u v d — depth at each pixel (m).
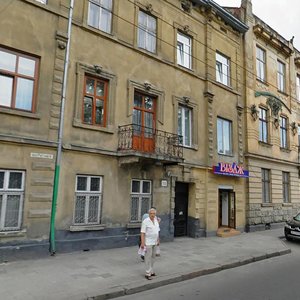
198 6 16.83
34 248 9.80
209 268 9.33
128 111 12.83
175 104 14.88
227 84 18.44
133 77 13.27
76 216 11.15
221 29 18.27
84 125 11.42
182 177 14.87
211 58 17.16
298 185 23.23
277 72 22.81
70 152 11.03
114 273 8.40
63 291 6.88
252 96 19.75
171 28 15.33
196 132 15.79
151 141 13.67
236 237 15.95
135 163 12.61
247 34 19.95
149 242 8.19
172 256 10.85
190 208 15.59
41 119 10.41
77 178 11.27
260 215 18.94
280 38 23.02
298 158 23.50
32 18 10.58
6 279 7.60
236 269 9.87
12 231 9.52
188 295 7.14
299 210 22.73
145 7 14.22
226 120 17.92
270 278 8.66
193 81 16.08
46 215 10.18
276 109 21.64
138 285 7.48
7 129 9.73
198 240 14.56
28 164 10.01
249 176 18.48
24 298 6.41
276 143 21.28
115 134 12.34
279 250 12.57
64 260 9.61
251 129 19.16
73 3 11.59
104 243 11.52
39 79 10.52
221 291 7.41
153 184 13.55
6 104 9.96
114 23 12.88
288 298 6.82
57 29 11.09
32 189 10.01
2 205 9.54
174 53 15.23
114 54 12.72
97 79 12.24
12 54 10.18
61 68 11.02
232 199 17.70
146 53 13.84
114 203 12.05
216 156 16.62
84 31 11.91
